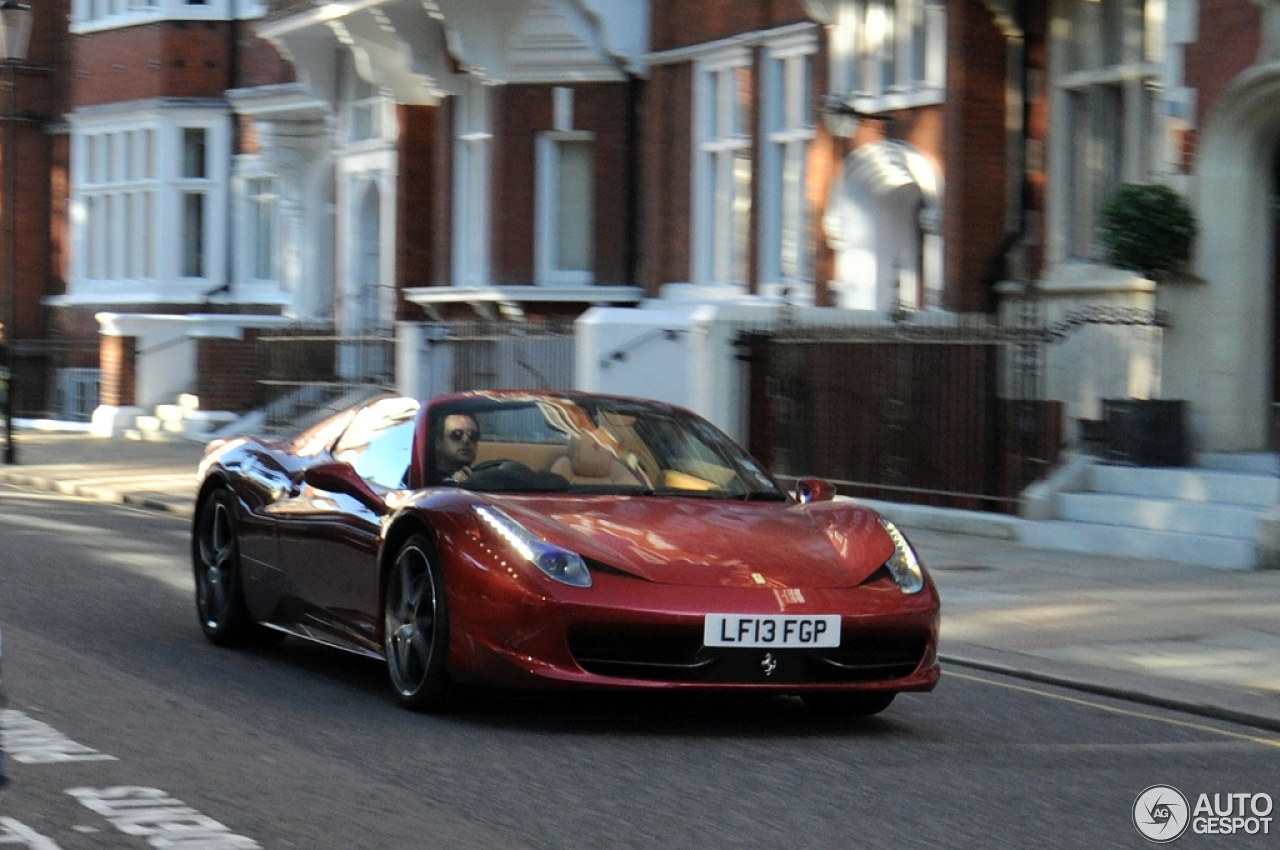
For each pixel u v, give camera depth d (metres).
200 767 8.83
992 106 23.84
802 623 9.62
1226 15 20.09
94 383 43.69
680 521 10.25
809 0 25.83
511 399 11.50
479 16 31.64
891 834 7.86
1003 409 21.44
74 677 11.37
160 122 42.16
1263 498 18.70
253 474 12.63
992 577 17.33
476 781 8.62
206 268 42.31
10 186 38.41
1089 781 9.18
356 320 37.31
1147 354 21.14
